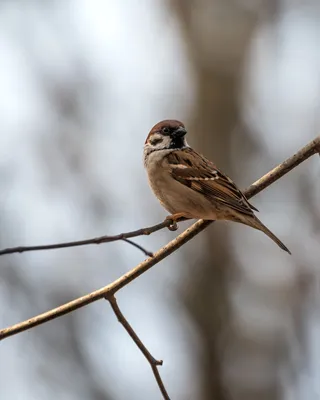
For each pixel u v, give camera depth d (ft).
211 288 51.67
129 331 24.11
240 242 51.67
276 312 49.52
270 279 49.73
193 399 51.55
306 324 48.57
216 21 53.83
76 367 50.78
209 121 53.26
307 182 48.11
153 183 30.42
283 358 49.73
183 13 54.65
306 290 48.57
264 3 53.83
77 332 50.78
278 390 49.88
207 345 51.42
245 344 50.44
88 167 50.80
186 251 52.29
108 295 24.32
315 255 48.11
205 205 29.01
